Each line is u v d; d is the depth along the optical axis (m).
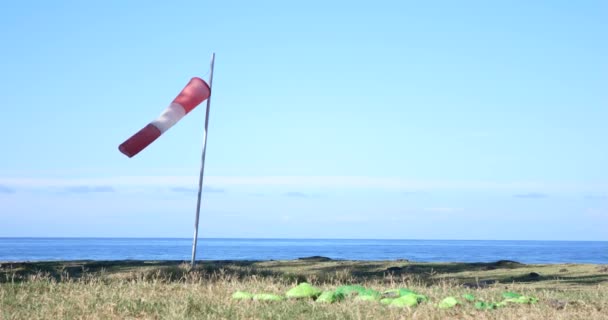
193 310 9.20
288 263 20.06
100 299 10.03
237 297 10.41
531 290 12.34
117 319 8.73
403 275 17.02
